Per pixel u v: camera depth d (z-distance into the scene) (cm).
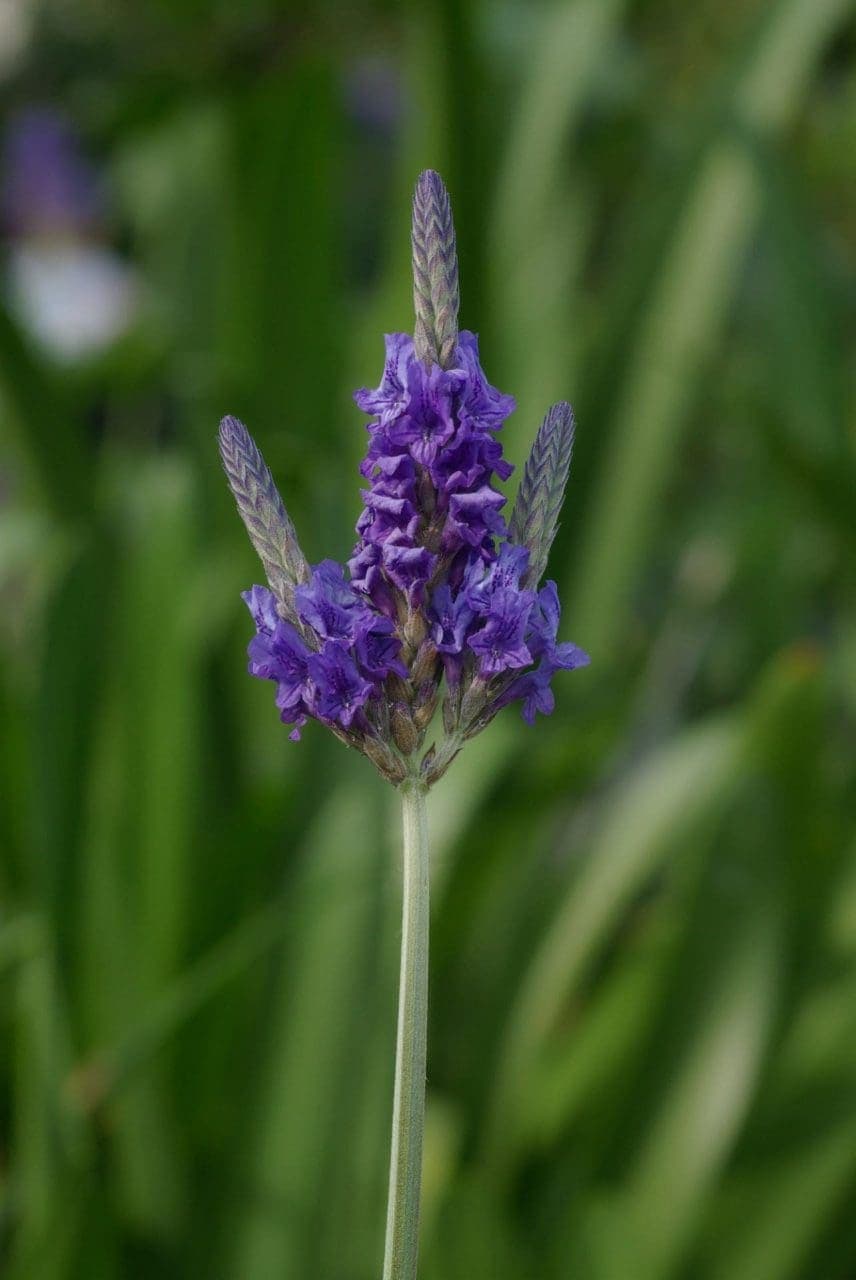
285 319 114
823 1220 76
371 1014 77
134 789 84
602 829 94
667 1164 80
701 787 86
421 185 56
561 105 112
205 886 85
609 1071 86
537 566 57
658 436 102
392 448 56
